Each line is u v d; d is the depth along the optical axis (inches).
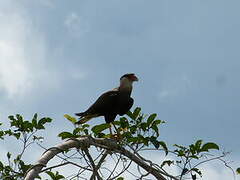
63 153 334.0
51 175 373.4
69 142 337.4
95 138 362.6
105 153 371.2
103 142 365.7
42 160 310.7
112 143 367.6
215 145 378.6
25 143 406.0
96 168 362.0
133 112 401.1
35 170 305.0
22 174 378.0
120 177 385.1
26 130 409.7
